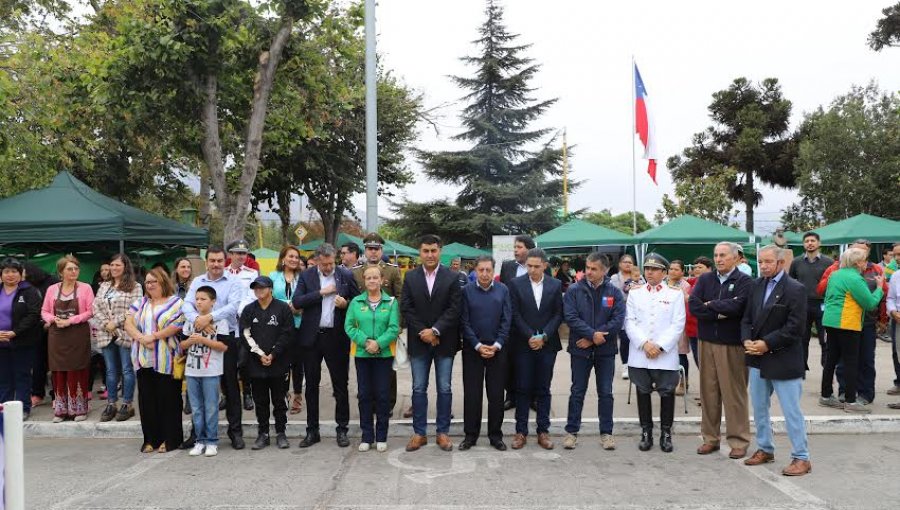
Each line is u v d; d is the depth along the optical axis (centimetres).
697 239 1526
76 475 554
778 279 544
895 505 466
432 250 614
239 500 484
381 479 534
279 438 641
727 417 598
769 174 3650
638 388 623
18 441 297
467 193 3403
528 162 3478
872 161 2720
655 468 562
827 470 551
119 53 1125
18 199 963
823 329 848
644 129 1998
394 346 628
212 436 618
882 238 1530
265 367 628
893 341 799
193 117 1265
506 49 3466
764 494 491
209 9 1131
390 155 2470
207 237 1122
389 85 2428
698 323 620
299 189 2366
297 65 1362
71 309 715
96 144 1730
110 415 720
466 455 607
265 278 628
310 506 470
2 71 1180
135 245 1173
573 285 640
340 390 648
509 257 1518
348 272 672
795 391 539
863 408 715
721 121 3825
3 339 706
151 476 548
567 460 588
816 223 3053
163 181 2325
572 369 635
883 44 2695
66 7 1738
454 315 611
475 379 624
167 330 614
